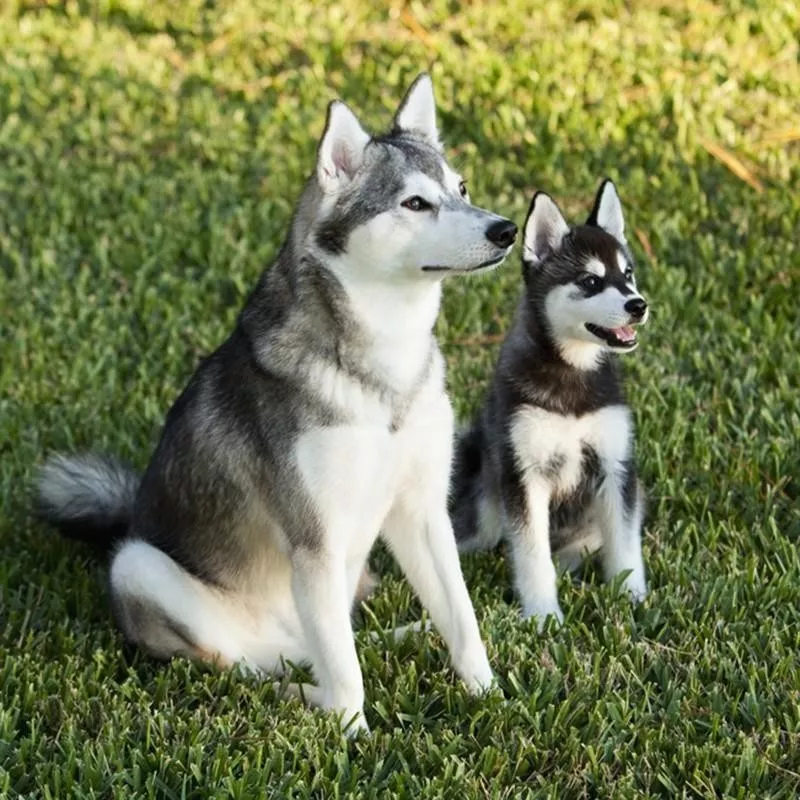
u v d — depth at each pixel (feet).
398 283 29.35
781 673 31.14
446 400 31.12
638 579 35.65
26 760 29.40
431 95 32.22
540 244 37.09
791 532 37.35
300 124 63.82
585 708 30.37
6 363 47.73
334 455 29.63
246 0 77.87
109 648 33.50
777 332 46.44
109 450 42.06
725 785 27.86
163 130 65.31
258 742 29.53
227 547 32.27
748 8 70.69
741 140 58.75
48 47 74.84
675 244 52.75
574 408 35.83
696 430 40.96
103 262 54.08
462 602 31.42
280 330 30.17
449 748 28.99
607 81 65.26
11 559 37.70
